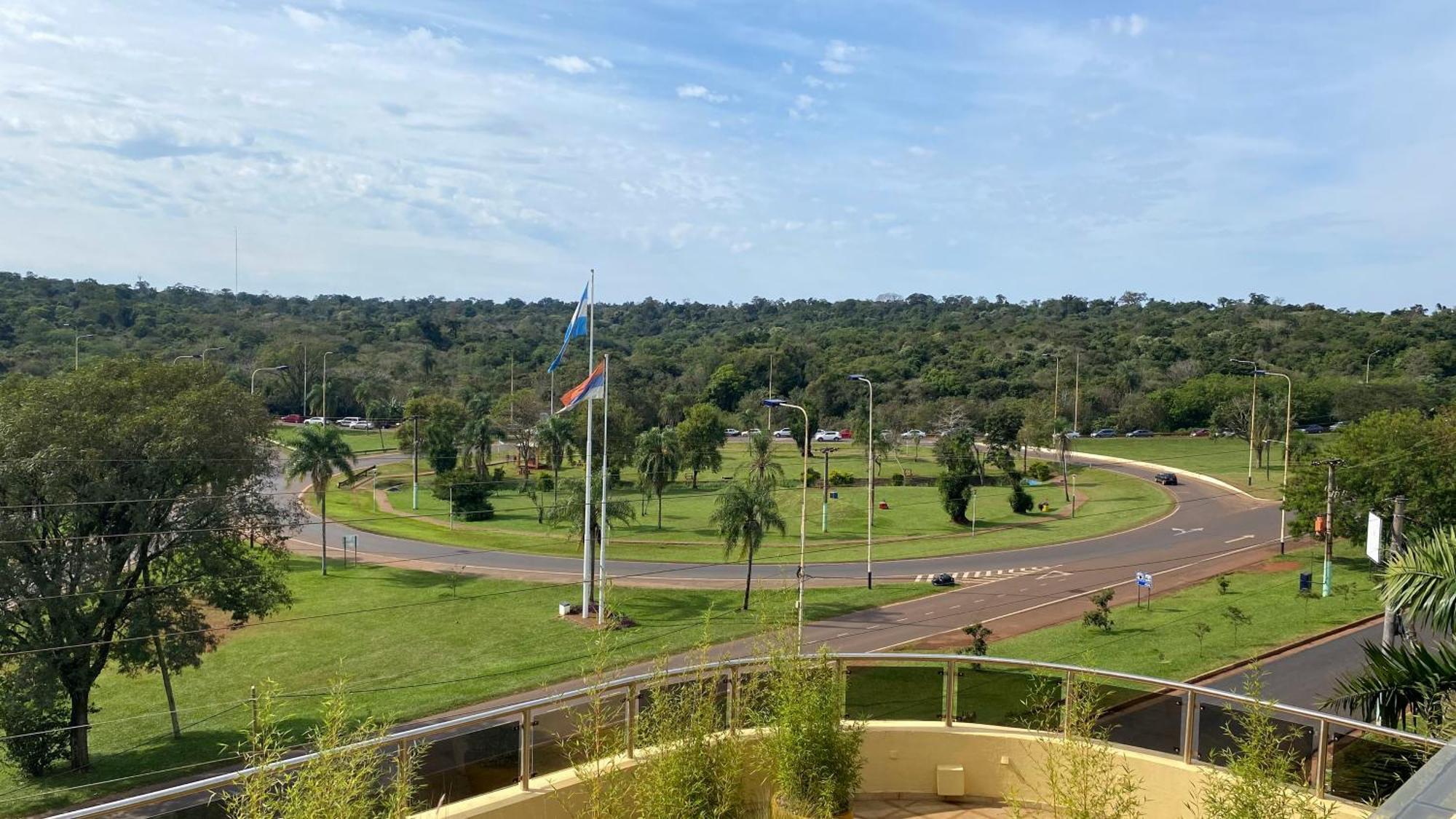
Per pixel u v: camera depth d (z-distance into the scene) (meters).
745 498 43.12
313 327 133.75
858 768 7.89
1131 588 45.81
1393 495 42.22
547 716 7.26
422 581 48.06
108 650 27.41
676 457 70.00
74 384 28.73
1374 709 11.18
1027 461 91.88
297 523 33.66
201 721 29.27
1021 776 8.38
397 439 100.19
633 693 7.57
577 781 7.00
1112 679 8.20
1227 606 40.09
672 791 6.58
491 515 68.81
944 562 53.09
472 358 129.50
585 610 39.66
